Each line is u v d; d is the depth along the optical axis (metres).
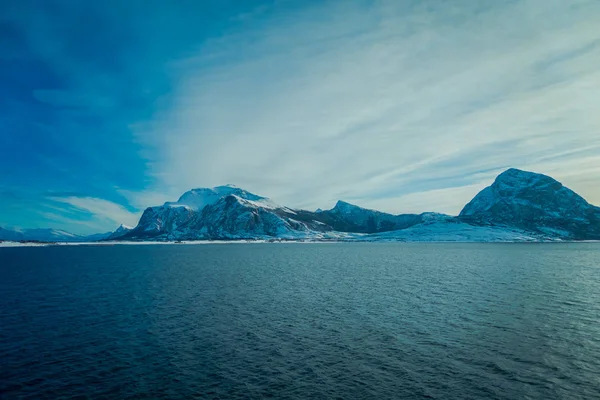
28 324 46.88
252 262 146.25
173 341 40.06
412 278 90.75
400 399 26.88
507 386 28.95
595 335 41.53
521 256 170.88
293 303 59.50
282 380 30.20
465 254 189.62
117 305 58.22
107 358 35.12
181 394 27.81
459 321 47.69
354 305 57.78
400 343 39.16
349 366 33.06
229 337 41.47
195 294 68.19
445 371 31.86
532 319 48.53
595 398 27.03
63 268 123.56
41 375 31.20
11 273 106.88
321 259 162.00
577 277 90.75
